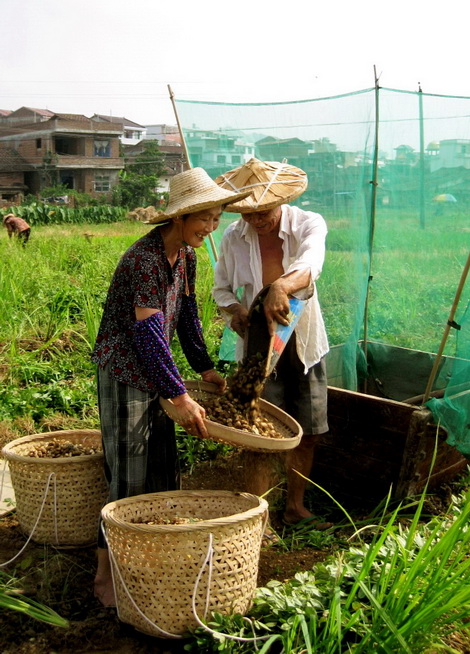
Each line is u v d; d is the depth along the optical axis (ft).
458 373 13.56
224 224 18.78
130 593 9.66
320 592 9.80
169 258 10.63
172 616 9.48
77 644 9.81
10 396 19.20
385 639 8.64
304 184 13.11
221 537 9.36
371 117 17.71
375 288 18.80
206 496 10.91
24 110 266.57
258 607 9.79
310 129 18.04
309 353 13.12
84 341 24.77
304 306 12.18
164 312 10.71
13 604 9.82
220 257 13.94
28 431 17.70
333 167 17.87
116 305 10.56
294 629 8.77
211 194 10.19
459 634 9.69
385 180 18.13
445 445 14.12
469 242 18.39
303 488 13.71
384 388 18.99
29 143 229.45
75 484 11.92
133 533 9.31
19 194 192.75
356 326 17.80
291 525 13.58
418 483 13.73
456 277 18.48
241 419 11.28
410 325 18.92
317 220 13.10
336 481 14.93
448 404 13.37
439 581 8.80
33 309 27.50
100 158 225.97
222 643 8.97
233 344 18.98
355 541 12.75
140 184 200.03
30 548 12.20
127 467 10.62
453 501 12.86
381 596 9.00
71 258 45.32
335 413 14.58
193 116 17.78
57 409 19.21
